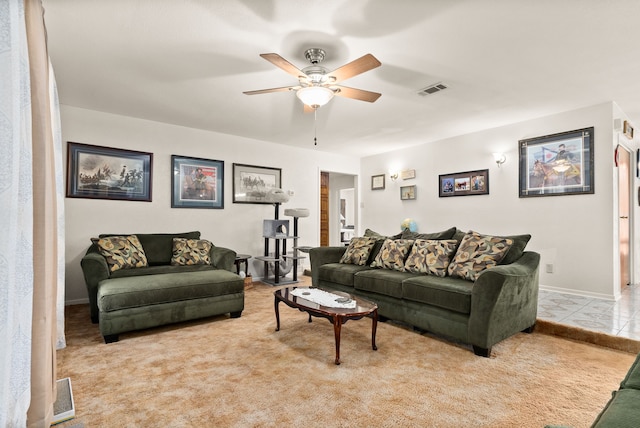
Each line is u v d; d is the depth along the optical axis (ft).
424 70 9.69
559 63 9.25
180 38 7.95
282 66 7.48
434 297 8.62
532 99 12.01
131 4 6.66
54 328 5.37
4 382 3.04
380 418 5.26
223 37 7.92
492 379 6.57
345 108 12.93
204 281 10.12
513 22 7.31
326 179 26.53
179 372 6.88
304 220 19.89
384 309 10.17
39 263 4.26
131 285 9.09
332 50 8.54
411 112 13.42
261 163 17.98
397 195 20.34
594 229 12.57
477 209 16.28
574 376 6.72
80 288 12.83
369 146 19.53
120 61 9.09
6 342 3.06
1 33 3.09
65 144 12.57
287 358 7.57
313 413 5.41
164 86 10.79
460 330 8.16
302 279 17.69
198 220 15.74
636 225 15.80
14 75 3.19
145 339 8.80
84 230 12.94
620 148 13.89
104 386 6.29
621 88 11.05
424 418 5.26
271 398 5.86
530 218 14.34
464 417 5.29
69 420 5.16
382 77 10.18
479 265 9.08
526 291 8.73
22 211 3.64
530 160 14.33
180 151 15.26
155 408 5.55
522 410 5.49
